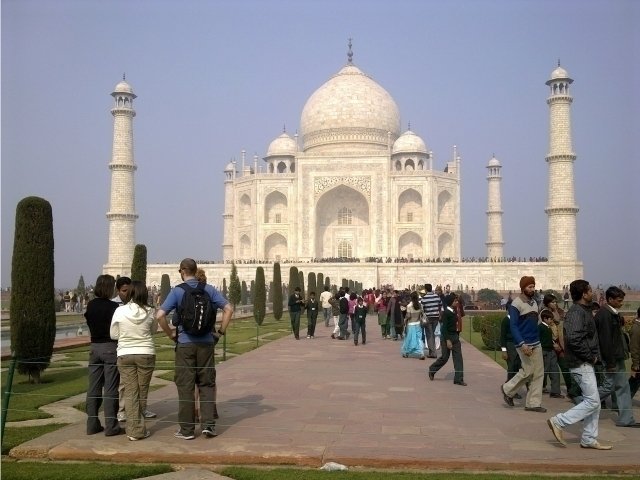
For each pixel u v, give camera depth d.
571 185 86.81
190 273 13.70
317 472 10.90
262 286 47.62
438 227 104.94
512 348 18.62
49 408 16.25
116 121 92.06
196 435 13.18
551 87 88.06
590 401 12.27
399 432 13.45
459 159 109.31
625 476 10.90
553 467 11.12
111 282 14.27
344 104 117.00
